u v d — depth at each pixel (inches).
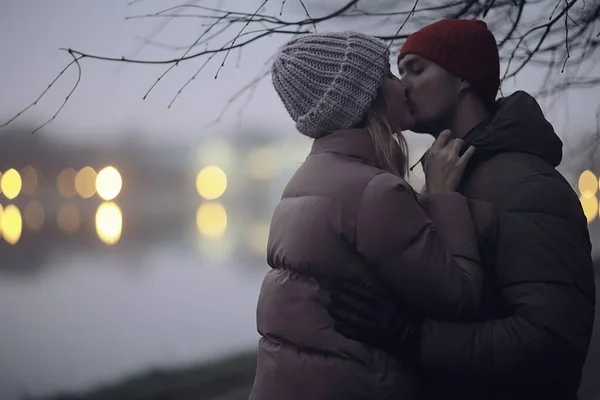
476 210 79.8
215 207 2571.4
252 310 547.5
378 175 75.8
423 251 73.4
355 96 79.1
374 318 73.4
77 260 919.7
